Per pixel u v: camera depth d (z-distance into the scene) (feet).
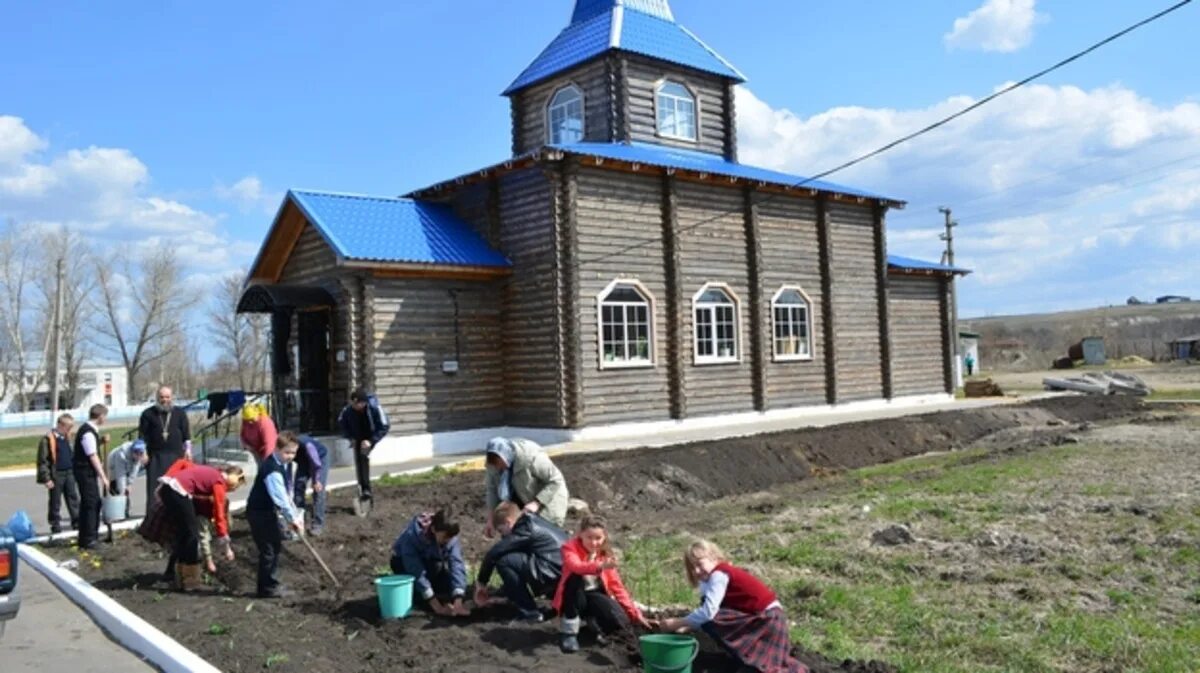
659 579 28.89
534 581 24.04
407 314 65.16
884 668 19.57
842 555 31.53
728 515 42.47
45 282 219.20
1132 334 315.37
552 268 66.23
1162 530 33.88
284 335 71.61
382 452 63.00
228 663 21.58
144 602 28.14
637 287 70.49
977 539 33.30
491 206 70.49
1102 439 67.21
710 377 75.46
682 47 85.97
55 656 23.75
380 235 65.51
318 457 37.29
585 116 83.41
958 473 52.29
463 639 22.58
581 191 67.36
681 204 73.82
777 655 19.16
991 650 21.20
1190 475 47.39
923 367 99.14
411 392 65.00
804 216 84.64
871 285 91.20
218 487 30.12
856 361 88.84
